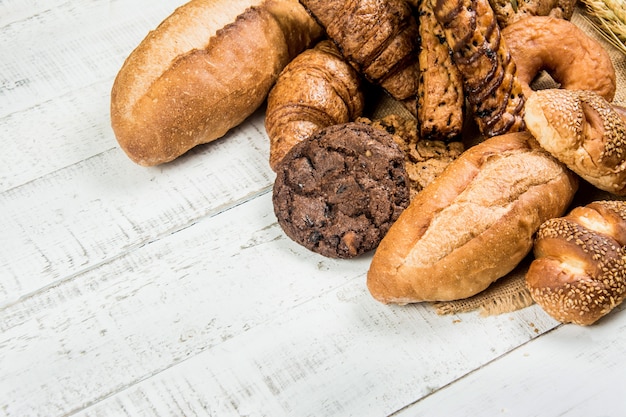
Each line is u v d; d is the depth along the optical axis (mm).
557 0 999
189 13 975
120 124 956
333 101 958
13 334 906
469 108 988
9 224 964
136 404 869
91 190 980
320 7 943
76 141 1014
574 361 860
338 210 906
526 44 951
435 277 862
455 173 879
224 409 863
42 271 936
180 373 879
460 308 883
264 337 888
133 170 990
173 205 966
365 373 867
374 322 888
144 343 894
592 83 950
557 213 886
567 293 848
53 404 873
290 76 967
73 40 1090
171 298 913
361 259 919
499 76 916
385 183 907
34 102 1044
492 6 967
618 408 842
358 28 938
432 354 871
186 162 992
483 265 864
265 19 982
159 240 946
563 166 894
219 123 980
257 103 995
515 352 867
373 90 1018
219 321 898
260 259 926
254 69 978
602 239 851
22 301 921
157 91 950
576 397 847
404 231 870
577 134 875
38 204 974
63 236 954
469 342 873
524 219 869
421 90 944
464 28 901
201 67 958
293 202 912
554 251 861
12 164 1002
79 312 913
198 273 924
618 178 893
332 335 885
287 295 906
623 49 1001
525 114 891
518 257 874
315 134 932
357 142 917
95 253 942
